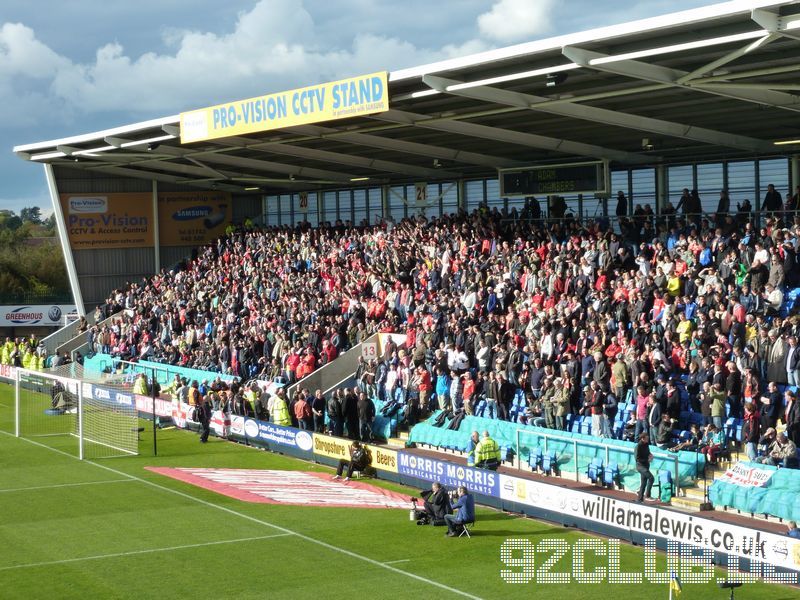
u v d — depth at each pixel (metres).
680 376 29.81
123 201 63.09
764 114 33.31
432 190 54.44
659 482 26.14
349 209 59.81
